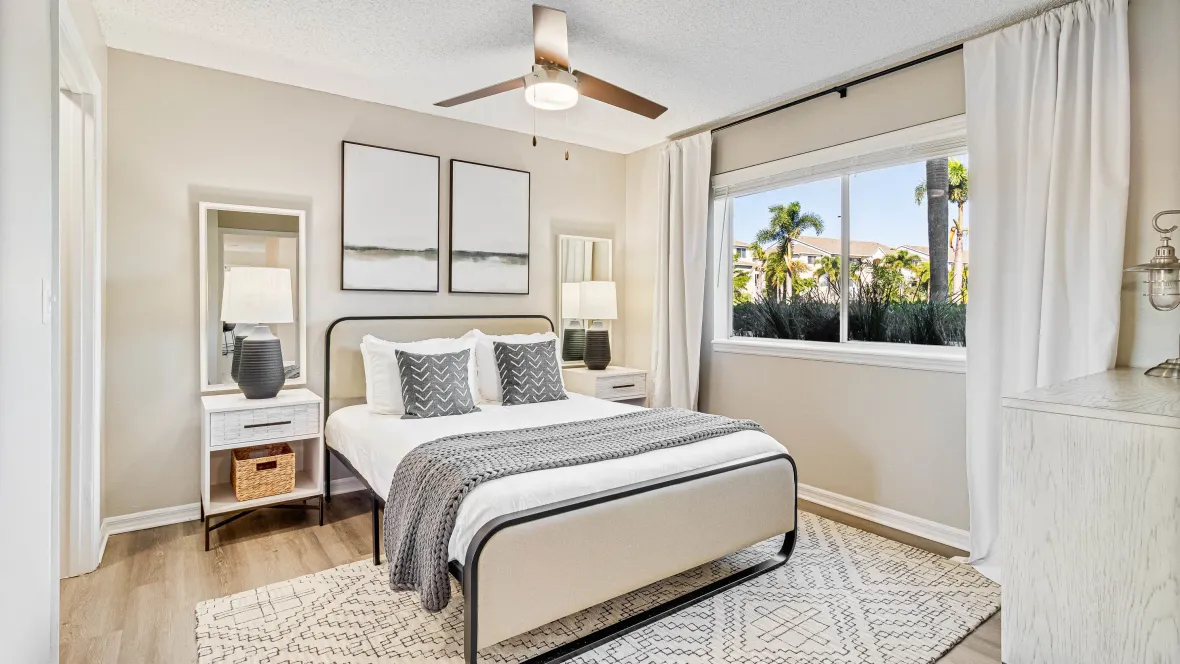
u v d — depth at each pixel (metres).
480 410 3.24
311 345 3.46
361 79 3.29
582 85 2.59
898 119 3.05
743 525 2.44
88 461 2.50
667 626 2.14
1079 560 1.46
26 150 1.38
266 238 3.29
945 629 2.12
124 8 2.51
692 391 4.08
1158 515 1.35
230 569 2.57
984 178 2.62
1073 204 2.34
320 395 3.50
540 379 3.53
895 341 3.28
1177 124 2.16
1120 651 1.40
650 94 3.47
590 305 4.32
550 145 4.42
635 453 2.30
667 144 4.40
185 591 2.36
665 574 2.17
